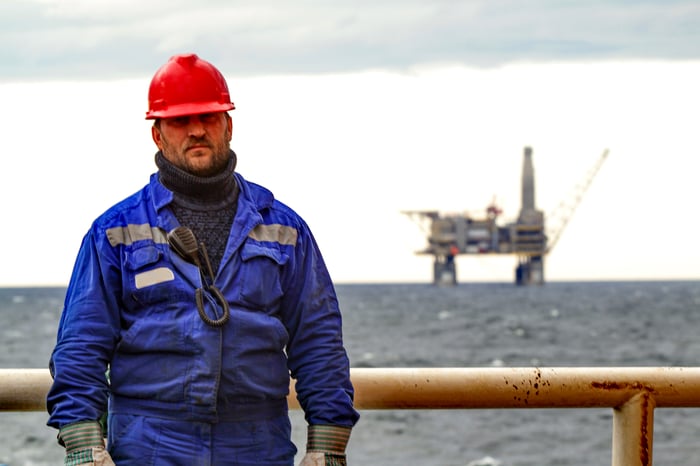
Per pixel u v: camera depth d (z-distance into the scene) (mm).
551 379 3414
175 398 3020
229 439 3064
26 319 138250
